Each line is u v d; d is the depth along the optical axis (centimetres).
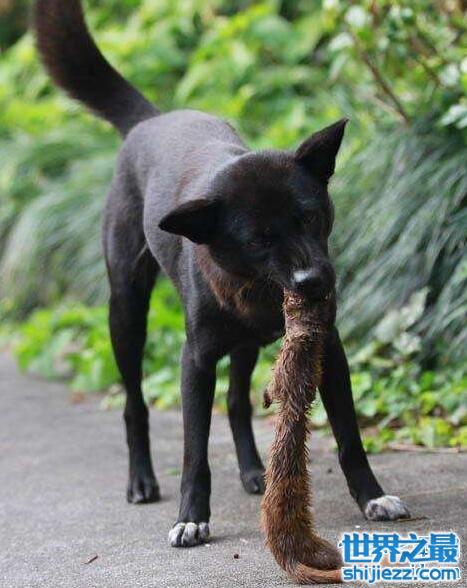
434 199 636
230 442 587
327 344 416
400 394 586
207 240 393
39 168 1052
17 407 726
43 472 554
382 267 642
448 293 607
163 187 470
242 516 452
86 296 894
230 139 481
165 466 552
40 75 1188
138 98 566
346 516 433
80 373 774
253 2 1106
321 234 389
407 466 502
